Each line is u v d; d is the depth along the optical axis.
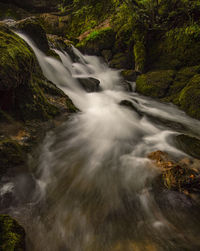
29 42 5.99
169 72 8.11
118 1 13.78
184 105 6.44
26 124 3.71
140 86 8.17
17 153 3.10
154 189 3.06
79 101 5.97
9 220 2.10
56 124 4.26
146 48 9.63
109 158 3.79
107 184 3.18
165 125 5.57
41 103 4.21
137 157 3.83
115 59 11.44
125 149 4.12
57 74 6.32
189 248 2.20
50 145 3.74
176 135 4.88
